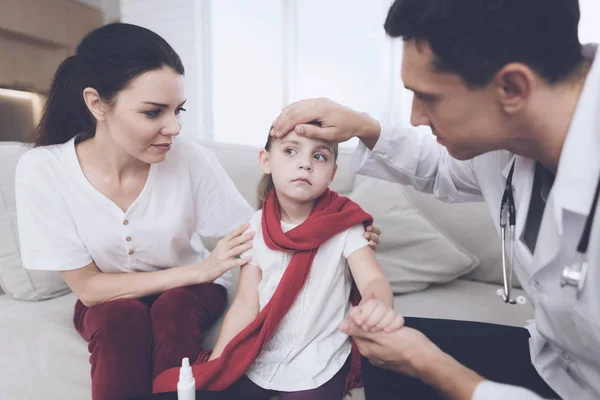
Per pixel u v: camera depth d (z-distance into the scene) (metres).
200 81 3.52
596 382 0.69
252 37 3.41
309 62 3.28
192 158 1.20
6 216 1.38
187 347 0.98
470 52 0.55
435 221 1.54
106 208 1.08
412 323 0.95
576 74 0.59
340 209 1.04
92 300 1.09
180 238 1.19
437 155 1.07
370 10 3.02
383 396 0.83
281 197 1.04
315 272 0.98
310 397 0.85
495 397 0.62
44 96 2.02
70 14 2.15
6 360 1.05
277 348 0.94
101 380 0.88
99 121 1.02
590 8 2.26
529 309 1.31
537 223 0.74
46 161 1.07
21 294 1.39
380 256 1.46
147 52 0.93
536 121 0.60
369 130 1.03
